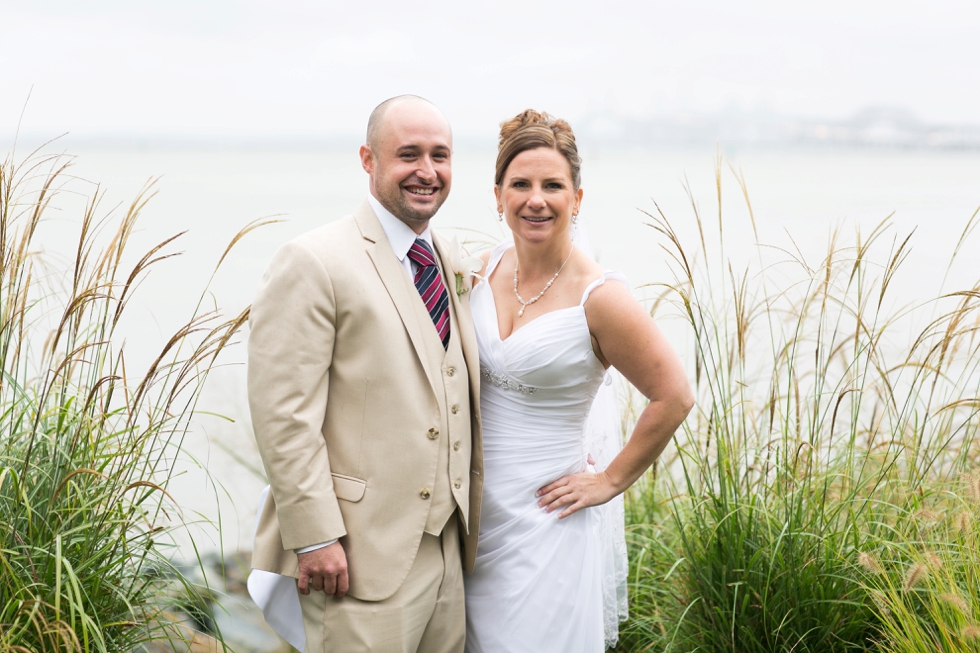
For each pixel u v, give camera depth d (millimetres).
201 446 4426
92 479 2371
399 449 2203
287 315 2113
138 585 2490
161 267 11367
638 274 9164
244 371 5410
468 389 2383
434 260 2381
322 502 2117
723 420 3043
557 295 2430
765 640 2734
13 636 2090
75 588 2010
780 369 3373
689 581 2943
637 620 3070
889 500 2914
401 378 2209
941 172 58781
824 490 2777
